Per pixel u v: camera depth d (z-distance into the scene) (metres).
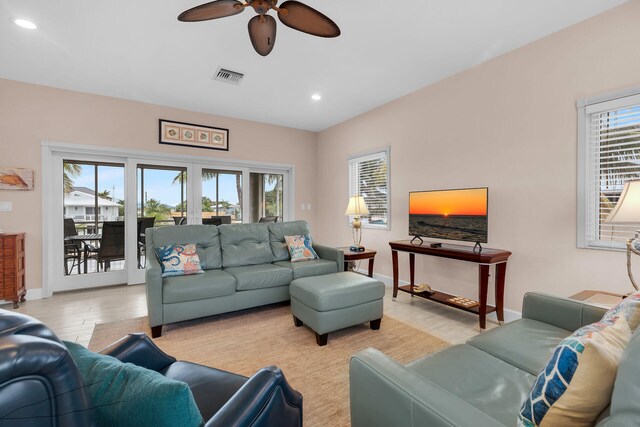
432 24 2.42
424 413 0.77
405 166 3.92
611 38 2.21
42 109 3.59
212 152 4.74
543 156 2.59
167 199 4.48
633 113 2.16
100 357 0.73
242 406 0.79
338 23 2.40
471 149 3.14
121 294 3.74
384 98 4.03
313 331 2.51
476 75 3.09
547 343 1.39
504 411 0.95
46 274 3.60
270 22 1.92
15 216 3.46
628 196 1.65
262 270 3.05
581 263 2.37
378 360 1.00
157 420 0.60
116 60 3.00
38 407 0.47
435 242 3.49
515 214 2.78
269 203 5.42
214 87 3.68
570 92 2.42
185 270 2.88
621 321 0.82
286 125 5.36
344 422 1.51
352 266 4.38
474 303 2.90
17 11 2.23
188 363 1.29
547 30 2.49
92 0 2.12
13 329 0.52
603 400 0.65
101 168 4.05
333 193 5.37
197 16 1.81
